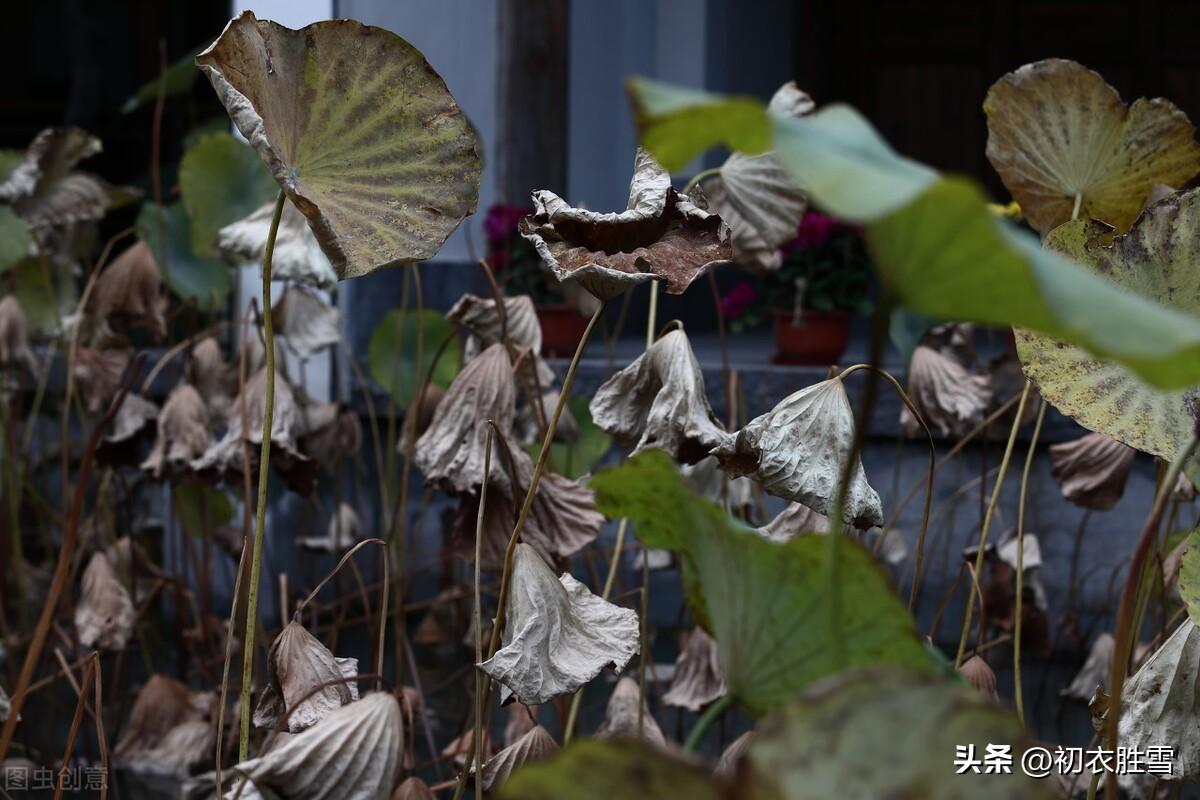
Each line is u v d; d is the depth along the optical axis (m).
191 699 2.55
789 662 0.66
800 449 1.21
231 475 2.12
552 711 2.65
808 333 3.76
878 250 0.53
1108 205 1.41
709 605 0.72
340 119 1.07
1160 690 1.19
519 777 0.51
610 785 0.51
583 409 2.56
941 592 3.49
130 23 5.94
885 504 3.50
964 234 0.49
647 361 1.37
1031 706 2.83
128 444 2.48
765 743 0.50
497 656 1.16
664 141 0.56
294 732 1.21
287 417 2.11
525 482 1.48
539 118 4.26
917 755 0.50
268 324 1.09
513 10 4.24
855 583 0.62
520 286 3.86
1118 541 3.40
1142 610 1.51
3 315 2.88
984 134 6.23
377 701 1.08
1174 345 0.47
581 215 1.10
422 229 1.08
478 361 1.51
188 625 3.25
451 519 3.22
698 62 5.34
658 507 0.75
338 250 1.02
